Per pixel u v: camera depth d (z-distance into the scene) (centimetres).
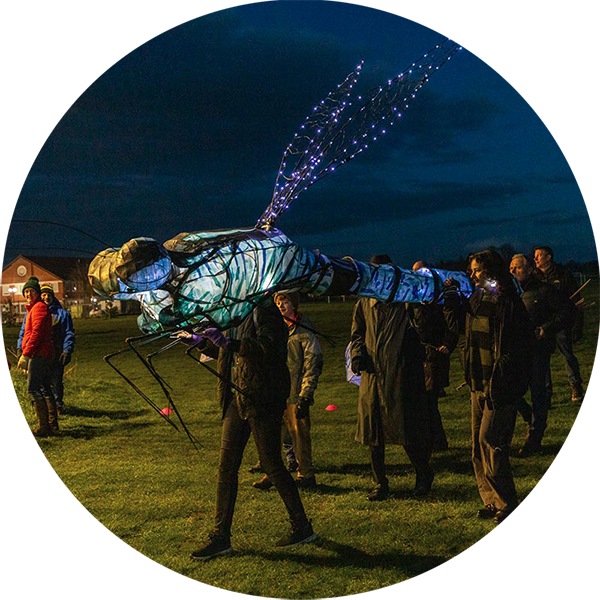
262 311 346
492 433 390
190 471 534
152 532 415
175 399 880
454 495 448
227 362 358
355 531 401
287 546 376
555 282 548
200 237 295
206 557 374
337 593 342
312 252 313
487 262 376
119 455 587
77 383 1014
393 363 427
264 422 356
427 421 436
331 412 723
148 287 269
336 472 504
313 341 458
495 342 379
